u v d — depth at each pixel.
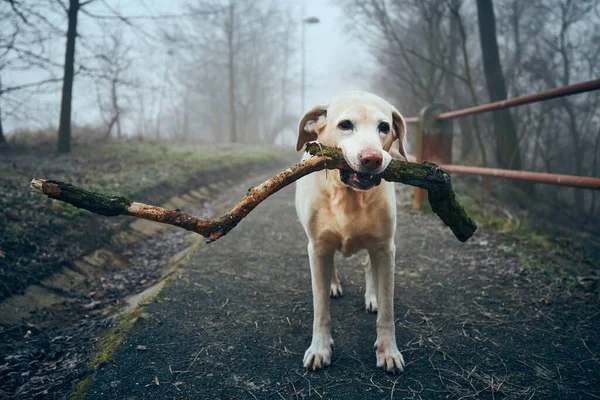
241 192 8.31
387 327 2.37
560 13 14.10
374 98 2.37
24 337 2.76
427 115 5.72
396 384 2.18
